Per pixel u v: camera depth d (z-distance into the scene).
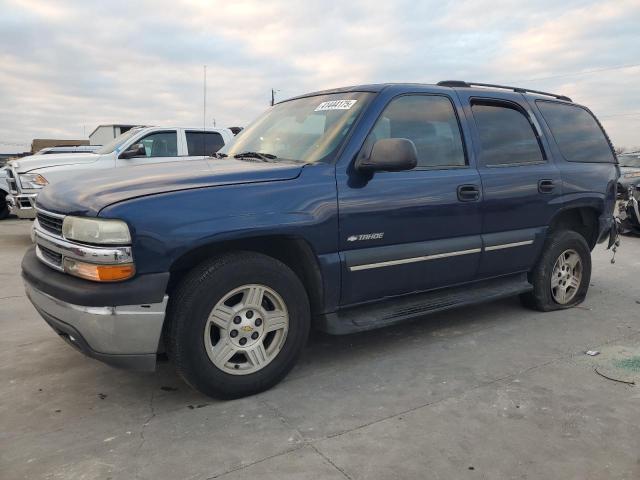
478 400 3.25
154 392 3.37
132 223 2.80
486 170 4.27
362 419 3.02
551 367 3.76
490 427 2.93
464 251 4.14
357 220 3.53
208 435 2.85
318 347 4.15
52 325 3.16
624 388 3.42
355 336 4.40
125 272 2.82
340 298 3.57
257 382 3.28
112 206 2.84
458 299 4.26
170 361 3.15
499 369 3.72
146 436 2.84
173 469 2.54
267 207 3.18
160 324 2.90
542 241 4.77
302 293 3.40
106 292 2.80
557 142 4.95
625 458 2.64
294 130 4.04
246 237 3.10
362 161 3.51
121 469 2.54
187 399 3.27
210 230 2.97
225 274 3.06
